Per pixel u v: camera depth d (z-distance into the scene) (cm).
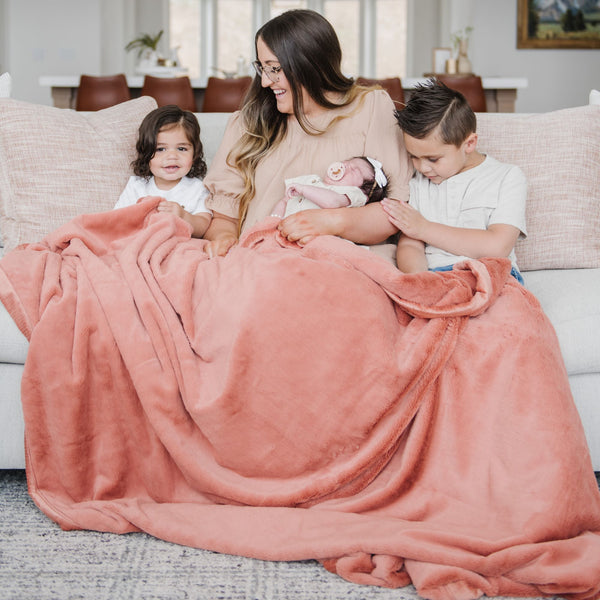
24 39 784
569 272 178
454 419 131
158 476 139
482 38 785
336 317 133
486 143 194
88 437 140
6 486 157
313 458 133
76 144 192
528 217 187
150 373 136
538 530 116
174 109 195
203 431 134
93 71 792
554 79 790
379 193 178
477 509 123
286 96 182
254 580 117
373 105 186
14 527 135
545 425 124
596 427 152
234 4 973
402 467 129
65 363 138
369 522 122
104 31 814
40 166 187
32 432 140
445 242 166
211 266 149
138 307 141
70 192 188
